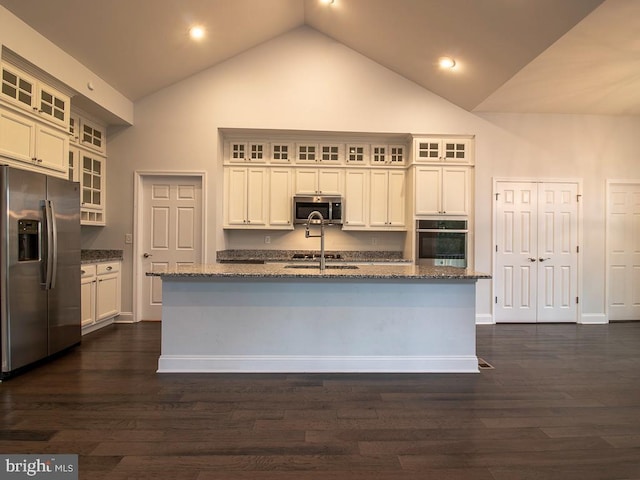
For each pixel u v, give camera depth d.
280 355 2.96
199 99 4.64
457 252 4.79
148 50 3.87
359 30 4.25
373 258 5.20
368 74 4.74
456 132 4.77
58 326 3.25
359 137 4.99
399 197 5.07
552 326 4.65
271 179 4.99
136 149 4.61
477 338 4.05
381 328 2.98
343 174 5.04
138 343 3.72
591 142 4.86
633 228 4.91
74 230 3.48
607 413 2.29
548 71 3.63
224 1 3.65
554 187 4.84
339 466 1.73
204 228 4.64
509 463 1.77
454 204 4.81
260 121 4.66
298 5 4.21
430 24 3.62
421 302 2.99
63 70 3.38
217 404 2.36
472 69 3.98
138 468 1.69
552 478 1.66
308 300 2.97
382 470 1.71
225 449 1.86
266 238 5.33
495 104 4.53
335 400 2.44
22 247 2.92
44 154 3.28
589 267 4.87
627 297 4.92
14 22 2.84
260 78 4.67
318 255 5.18
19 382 2.70
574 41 3.07
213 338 2.94
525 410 2.32
